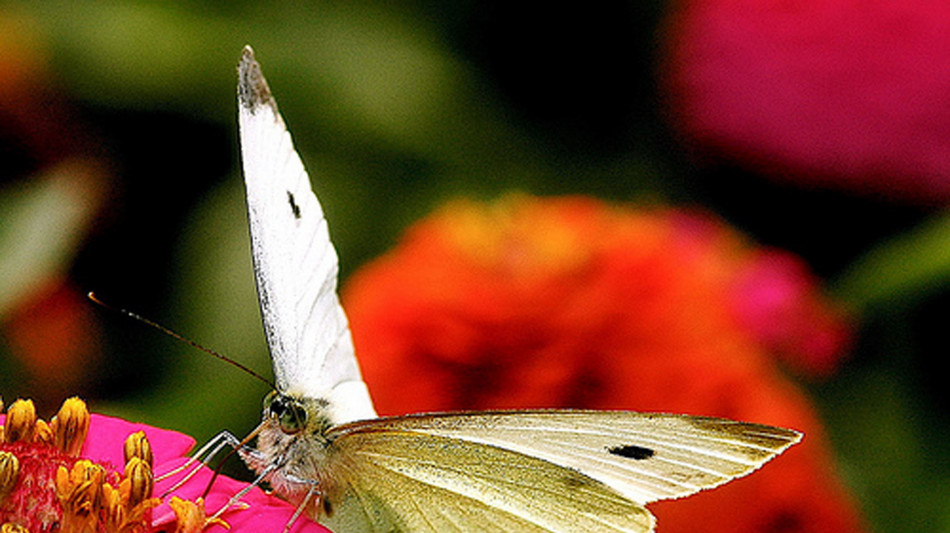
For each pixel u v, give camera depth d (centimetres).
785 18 29
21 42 29
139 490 23
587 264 27
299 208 24
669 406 26
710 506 26
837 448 29
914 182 29
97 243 29
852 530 26
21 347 29
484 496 24
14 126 29
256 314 29
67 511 23
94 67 29
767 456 24
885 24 29
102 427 24
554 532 24
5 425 23
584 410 24
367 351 27
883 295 29
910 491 29
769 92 29
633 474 24
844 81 29
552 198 29
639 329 26
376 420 24
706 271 28
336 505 24
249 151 24
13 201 28
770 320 29
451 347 26
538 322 26
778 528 26
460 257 27
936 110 29
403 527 24
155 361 29
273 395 24
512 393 26
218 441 24
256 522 23
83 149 29
